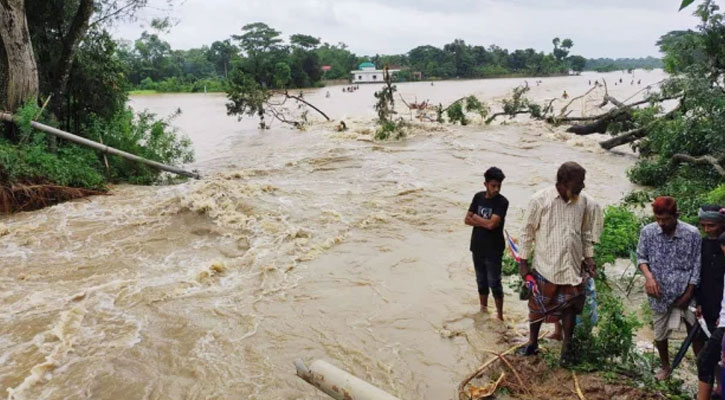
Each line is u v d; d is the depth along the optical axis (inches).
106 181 534.0
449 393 186.2
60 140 549.3
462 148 736.3
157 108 1711.4
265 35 3558.1
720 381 163.5
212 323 243.9
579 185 173.6
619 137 690.8
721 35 556.4
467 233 368.2
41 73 594.9
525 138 826.2
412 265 309.7
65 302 269.1
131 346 224.8
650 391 170.7
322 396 186.9
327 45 4709.6
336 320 244.1
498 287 230.4
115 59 657.0
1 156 437.4
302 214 414.3
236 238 367.2
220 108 1695.4
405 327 234.5
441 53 4785.9
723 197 336.8
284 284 287.1
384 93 957.2
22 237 370.9
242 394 188.7
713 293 167.0
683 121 513.0
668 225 172.7
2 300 272.5
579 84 2874.0
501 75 4672.7
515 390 179.9
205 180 549.3
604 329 194.9
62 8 590.6
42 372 205.6
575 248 179.3
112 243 363.9
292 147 807.7
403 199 461.7
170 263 327.0
